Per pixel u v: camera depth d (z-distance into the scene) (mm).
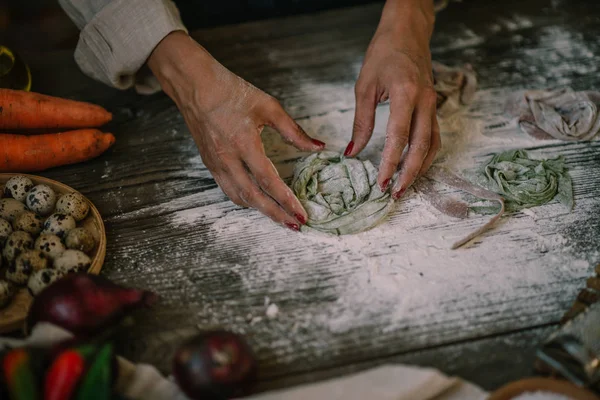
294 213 1070
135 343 959
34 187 1120
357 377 846
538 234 1089
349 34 1637
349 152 1178
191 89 1149
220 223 1149
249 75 1519
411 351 930
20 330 982
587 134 1283
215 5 1723
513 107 1367
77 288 880
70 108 1275
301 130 1128
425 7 1323
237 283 1042
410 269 1042
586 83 1439
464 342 937
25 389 756
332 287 1023
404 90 1140
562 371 847
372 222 1099
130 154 1323
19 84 1387
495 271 1030
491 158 1250
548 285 1006
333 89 1464
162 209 1188
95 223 1118
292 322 977
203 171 1270
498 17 1669
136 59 1220
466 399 839
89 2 1228
